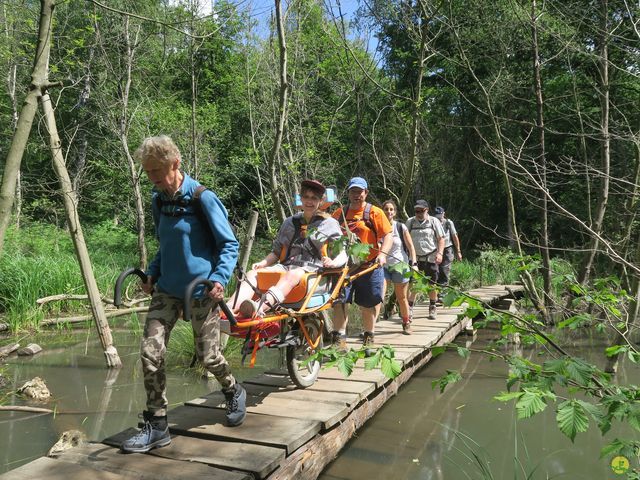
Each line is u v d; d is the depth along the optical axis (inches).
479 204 855.7
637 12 270.2
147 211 761.0
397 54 510.0
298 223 172.9
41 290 365.7
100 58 538.0
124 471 114.0
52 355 283.3
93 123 653.9
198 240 121.4
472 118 779.4
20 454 156.8
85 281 262.5
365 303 217.0
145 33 553.9
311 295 160.9
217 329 130.6
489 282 577.0
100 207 844.6
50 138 265.6
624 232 317.4
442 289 98.9
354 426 175.2
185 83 779.4
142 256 582.6
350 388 181.6
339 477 145.4
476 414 198.5
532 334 93.6
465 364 281.9
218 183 693.3
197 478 111.0
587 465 153.8
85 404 205.2
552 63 552.1
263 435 134.3
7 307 346.3
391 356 91.7
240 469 115.6
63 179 265.0
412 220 335.0
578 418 70.7
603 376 80.6
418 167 687.7
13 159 181.5
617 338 246.2
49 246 565.3
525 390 76.4
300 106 448.5
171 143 116.5
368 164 673.0
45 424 182.5
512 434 178.7
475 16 422.0
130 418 190.4
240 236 554.6
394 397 220.1
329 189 176.1
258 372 252.2
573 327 98.5
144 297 443.2
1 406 196.4
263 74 438.6
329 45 426.9
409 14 334.0
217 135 677.9
